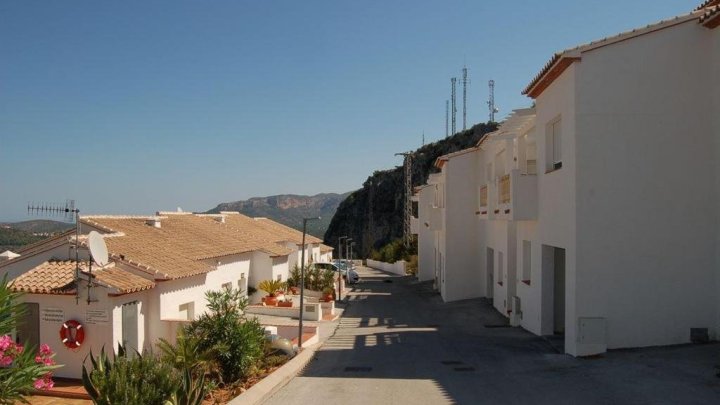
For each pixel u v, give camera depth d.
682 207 12.60
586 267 12.70
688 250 12.59
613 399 9.19
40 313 14.37
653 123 12.66
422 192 44.16
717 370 10.33
